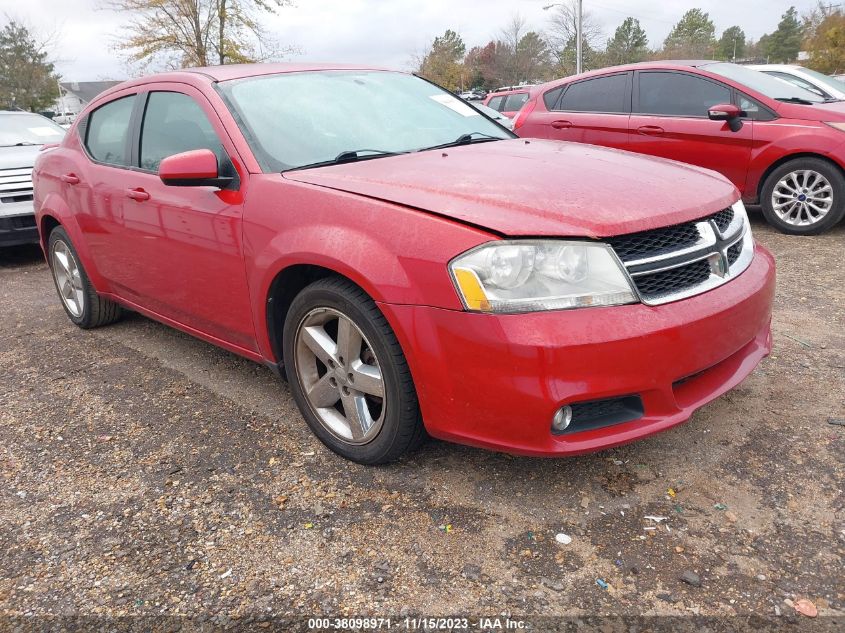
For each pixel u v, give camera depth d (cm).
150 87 349
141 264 347
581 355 200
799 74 722
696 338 215
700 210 231
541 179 239
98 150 383
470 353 207
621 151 308
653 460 256
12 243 650
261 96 308
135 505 248
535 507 232
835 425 272
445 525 226
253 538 225
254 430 299
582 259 205
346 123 311
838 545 206
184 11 2531
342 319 244
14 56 4538
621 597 191
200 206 291
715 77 634
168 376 365
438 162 271
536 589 196
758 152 607
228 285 289
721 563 202
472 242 206
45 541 231
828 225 594
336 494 247
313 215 246
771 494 232
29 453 291
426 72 5988
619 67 703
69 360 399
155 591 204
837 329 375
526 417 205
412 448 250
